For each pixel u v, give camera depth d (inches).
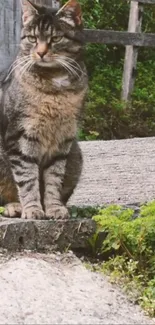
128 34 117.6
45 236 50.3
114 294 46.8
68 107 53.6
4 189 56.6
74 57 54.3
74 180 58.1
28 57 53.2
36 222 50.1
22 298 44.0
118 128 111.1
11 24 76.8
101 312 43.9
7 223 49.4
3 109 54.7
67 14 54.0
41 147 54.4
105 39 115.4
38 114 53.1
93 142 93.1
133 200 68.4
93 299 45.3
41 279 46.3
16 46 77.0
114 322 43.0
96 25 156.9
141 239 50.0
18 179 54.0
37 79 52.7
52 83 52.6
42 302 43.8
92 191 71.6
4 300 43.6
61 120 53.9
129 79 120.3
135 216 55.3
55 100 53.0
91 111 110.9
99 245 51.8
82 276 48.1
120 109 112.9
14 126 53.6
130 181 76.4
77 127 55.2
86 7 157.0
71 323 41.9
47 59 52.6
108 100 121.0
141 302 46.7
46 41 53.0
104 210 52.9
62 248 50.9
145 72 148.3
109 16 159.2
